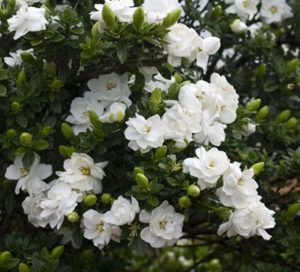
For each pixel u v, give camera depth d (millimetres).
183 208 1227
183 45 1242
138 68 1279
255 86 1571
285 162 1417
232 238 1535
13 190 1326
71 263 1341
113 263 1543
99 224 1224
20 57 1322
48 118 1288
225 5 1550
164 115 1240
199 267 1872
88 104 1288
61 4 1397
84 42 1265
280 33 1641
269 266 1448
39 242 1319
